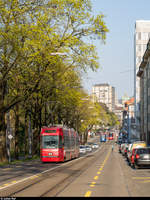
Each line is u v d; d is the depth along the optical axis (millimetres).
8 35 30656
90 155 65250
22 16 32344
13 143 65125
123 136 170625
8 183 17844
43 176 21922
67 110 67500
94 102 102000
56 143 38875
